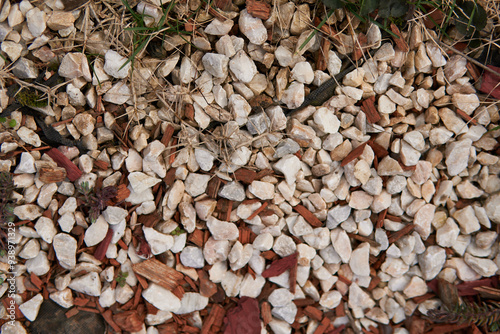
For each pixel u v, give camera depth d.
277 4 0.54
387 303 0.61
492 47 0.57
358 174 0.57
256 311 0.59
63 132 0.55
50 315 0.57
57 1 0.53
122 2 0.53
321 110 0.56
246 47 0.56
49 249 0.56
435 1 0.55
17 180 0.55
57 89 0.55
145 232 0.57
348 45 0.56
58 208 0.56
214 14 0.54
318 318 0.60
